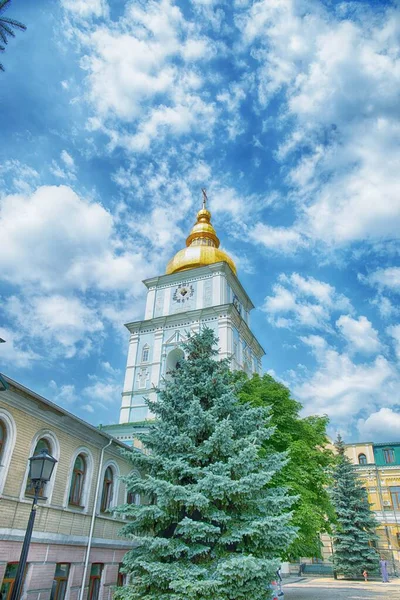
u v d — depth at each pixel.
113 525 18.86
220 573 12.04
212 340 19.27
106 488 18.98
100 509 18.02
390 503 51.84
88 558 16.55
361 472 54.41
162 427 15.59
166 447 15.14
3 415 13.33
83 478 17.31
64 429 16.05
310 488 21.53
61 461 15.77
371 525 40.44
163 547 12.93
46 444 15.31
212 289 42.69
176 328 41.72
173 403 16.77
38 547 14.06
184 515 14.21
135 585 13.28
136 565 13.47
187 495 13.26
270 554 13.49
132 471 20.84
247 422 15.82
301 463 20.89
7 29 9.83
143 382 40.31
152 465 15.01
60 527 15.30
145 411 38.56
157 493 13.38
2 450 13.23
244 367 41.47
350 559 38.91
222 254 47.97
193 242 51.59
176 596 11.79
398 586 32.56
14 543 13.05
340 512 40.28
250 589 12.38
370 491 53.09
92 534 17.06
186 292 43.91
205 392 16.64
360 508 41.28
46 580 14.18
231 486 13.08
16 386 13.30
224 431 14.12
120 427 35.03
